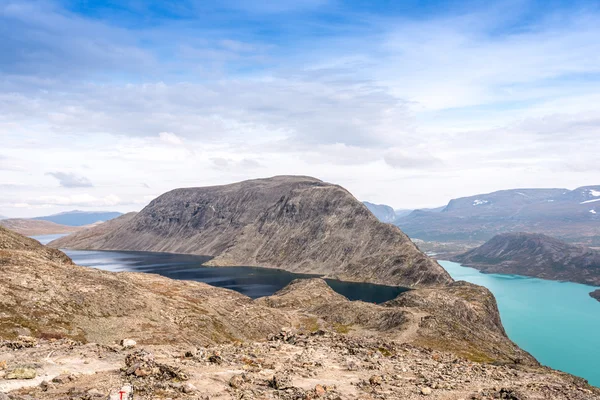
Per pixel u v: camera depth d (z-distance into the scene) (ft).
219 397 96.94
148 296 401.49
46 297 323.16
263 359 146.61
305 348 178.60
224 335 379.14
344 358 164.96
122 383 98.07
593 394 141.90
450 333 425.69
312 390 109.19
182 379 106.52
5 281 323.98
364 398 110.01
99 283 382.83
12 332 266.36
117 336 306.96
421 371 152.97
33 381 95.25
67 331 293.84
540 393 130.72
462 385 134.00
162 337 320.70
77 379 99.71
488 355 383.86
